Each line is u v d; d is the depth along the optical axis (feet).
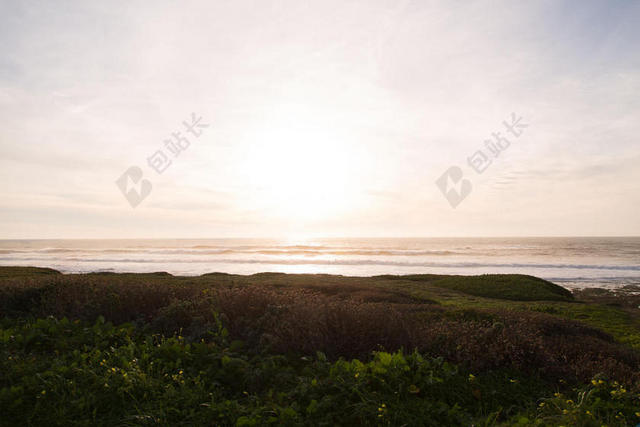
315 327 19.66
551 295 61.98
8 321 22.12
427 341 19.53
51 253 245.65
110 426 11.45
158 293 27.17
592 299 76.28
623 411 14.15
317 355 17.33
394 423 12.44
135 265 148.25
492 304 48.70
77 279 31.55
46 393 12.73
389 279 80.64
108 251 271.69
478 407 14.61
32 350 17.07
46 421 11.48
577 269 135.23
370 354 18.66
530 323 27.45
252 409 12.58
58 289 27.20
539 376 17.72
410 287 66.08
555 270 132.36
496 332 20.77
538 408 14.08
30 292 27.32
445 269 136.77
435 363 16.85
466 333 20.68
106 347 18.31
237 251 270.26
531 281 72.23
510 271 128.88
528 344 19.52
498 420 13.83
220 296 25.03
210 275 82.48
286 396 13.74
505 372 17.80
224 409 12.51
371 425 12.30
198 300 25.55
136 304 25.81
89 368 14.71
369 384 14.82
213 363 16.39
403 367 15.64
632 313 50.26
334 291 51.70
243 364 16.10
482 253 242.78
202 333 20.40
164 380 14.51
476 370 17.53
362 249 301.02
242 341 19.83
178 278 67.72
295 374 16.07
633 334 33.35
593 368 18.35
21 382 13.48
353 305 22.66
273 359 17.33
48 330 19.61
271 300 24.94
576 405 13.99
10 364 14.70
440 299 53.16
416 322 22.62
